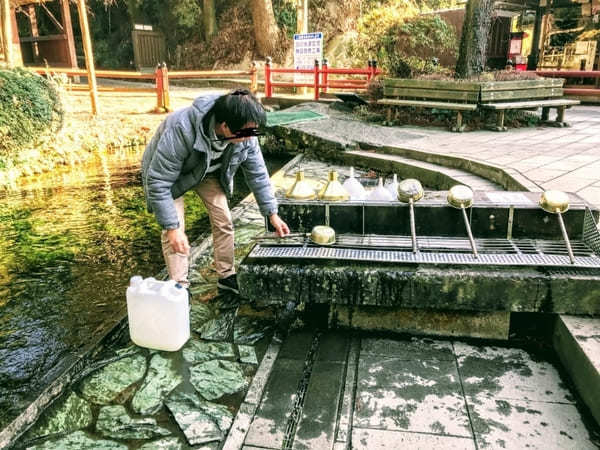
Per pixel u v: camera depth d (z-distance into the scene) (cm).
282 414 242
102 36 2705
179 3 2358
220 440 229
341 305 315
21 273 450
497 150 743
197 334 319
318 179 718
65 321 366
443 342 303
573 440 221
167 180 289
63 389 267
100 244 518
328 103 1268
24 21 2452
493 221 343
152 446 226
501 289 283
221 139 284
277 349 301
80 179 796
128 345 309
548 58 1762
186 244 299
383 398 252
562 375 268
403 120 1070
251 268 308
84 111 1220
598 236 313
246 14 2238
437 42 1864
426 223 350
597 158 664
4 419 252
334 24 2073
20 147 822
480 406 245
